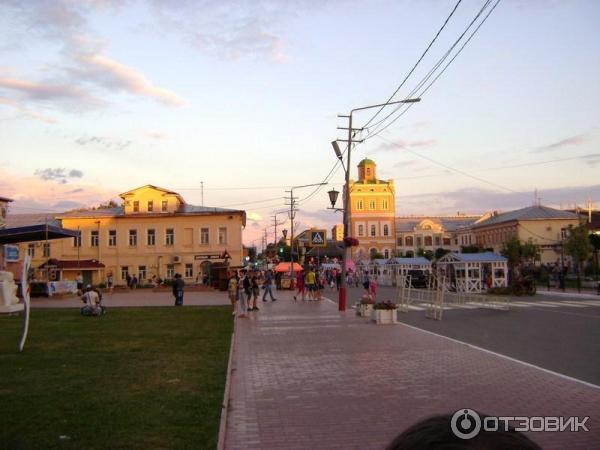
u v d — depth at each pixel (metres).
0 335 16.98
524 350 13.43
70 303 36.06
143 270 63.94
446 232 132.25
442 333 17.11
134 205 65.06
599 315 22.59
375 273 70.19
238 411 8.05
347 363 11.84
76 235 33.12
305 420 7.55
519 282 38.31
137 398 8.36
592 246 57.88
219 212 63.88
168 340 15.62
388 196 119.69
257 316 23.58
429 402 8.39
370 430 7.07
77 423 6.97
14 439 6.31
